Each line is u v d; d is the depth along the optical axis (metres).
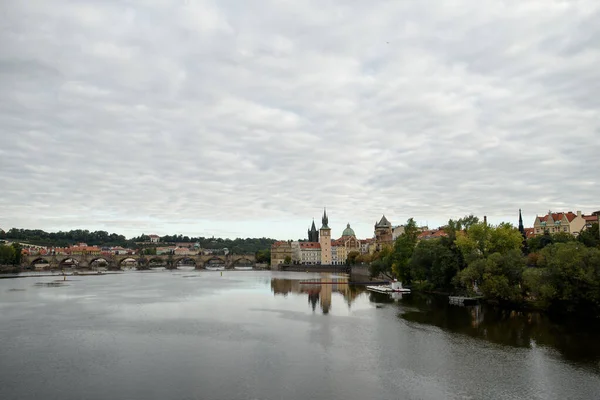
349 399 62.22
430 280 177.88
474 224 162.50
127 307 145.38
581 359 79.31
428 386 67.00
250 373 72.94
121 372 73.75
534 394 63.84
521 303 131.12
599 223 183.25
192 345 90.94
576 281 108.81
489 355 82.38
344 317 123.25
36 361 80.00
